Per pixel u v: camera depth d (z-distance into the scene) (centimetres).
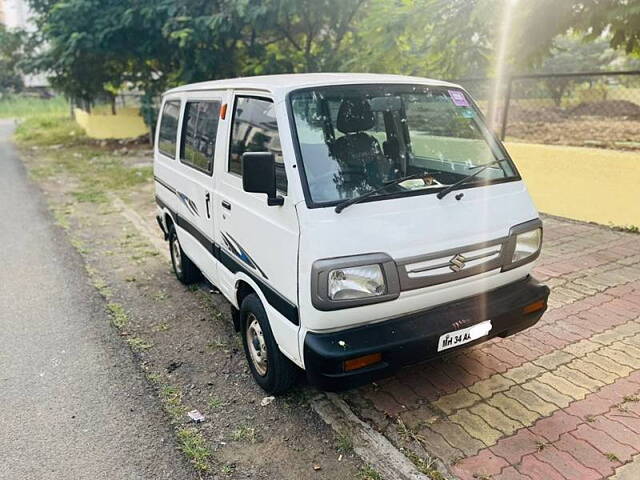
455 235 303
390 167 324
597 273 540
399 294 287
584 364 376
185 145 480
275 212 305
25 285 572
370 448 302
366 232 280
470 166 352
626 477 273
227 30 1057
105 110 2039
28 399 362
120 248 703
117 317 488
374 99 336
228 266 389
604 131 1426
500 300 325
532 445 297
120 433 325
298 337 291
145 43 1275
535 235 343
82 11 1235
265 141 325
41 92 4088
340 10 985
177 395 363
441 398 343
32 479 290
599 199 710
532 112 1781
